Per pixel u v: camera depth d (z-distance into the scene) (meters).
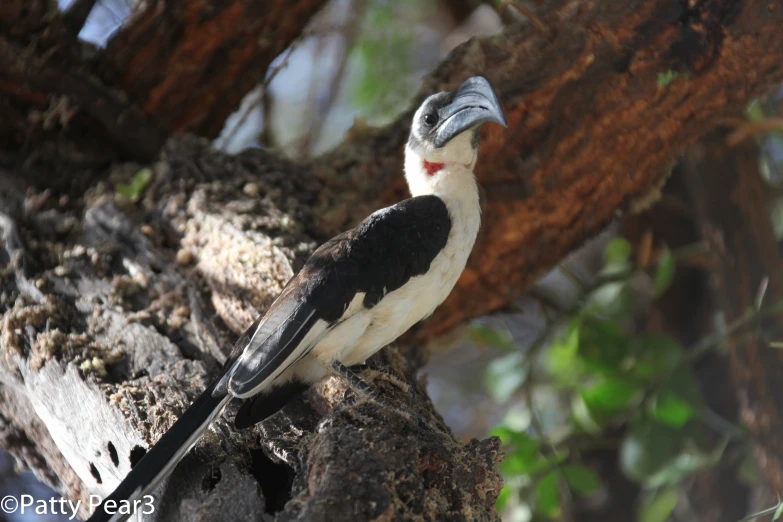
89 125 10.64
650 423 10.71
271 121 13.59
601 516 13.20
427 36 15.52
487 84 7.39
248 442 6.43
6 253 8.89
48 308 7.99
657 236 13.17
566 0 8.91
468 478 5.85
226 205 9.10
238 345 6.75
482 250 9.66
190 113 11.03
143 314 7.99
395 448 5.65
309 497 5.36
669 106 8.78
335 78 13.77
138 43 10.43
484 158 9.22
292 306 6.48
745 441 11.08
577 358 11.10
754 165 10.88
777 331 10.26
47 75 10.14
